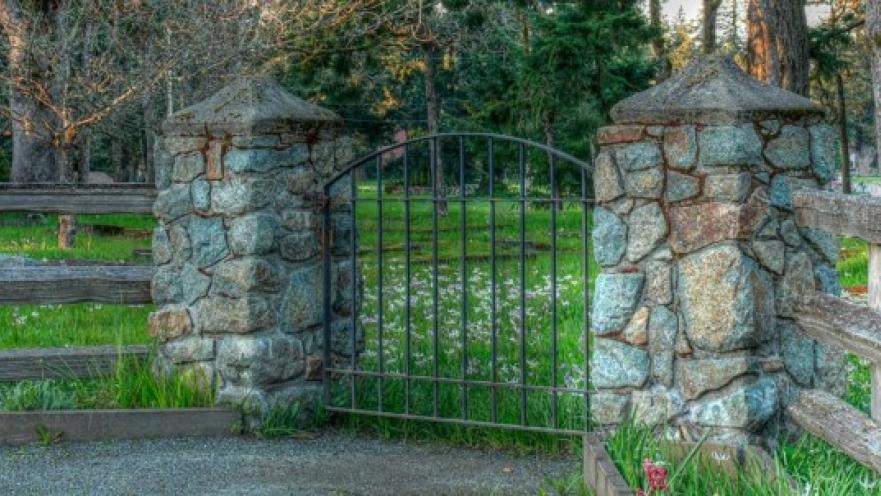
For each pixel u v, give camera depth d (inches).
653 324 218.8
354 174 263.3
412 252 609.3
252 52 556.4
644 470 176.4
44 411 251.0
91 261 395.2
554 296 233.6
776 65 649.6
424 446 249.8
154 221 908.6
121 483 216.1
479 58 1106.1
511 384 238.8
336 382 274.1
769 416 210.8
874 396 161.9
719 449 197.9
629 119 217.9
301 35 602.9
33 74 689.6
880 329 151.9
